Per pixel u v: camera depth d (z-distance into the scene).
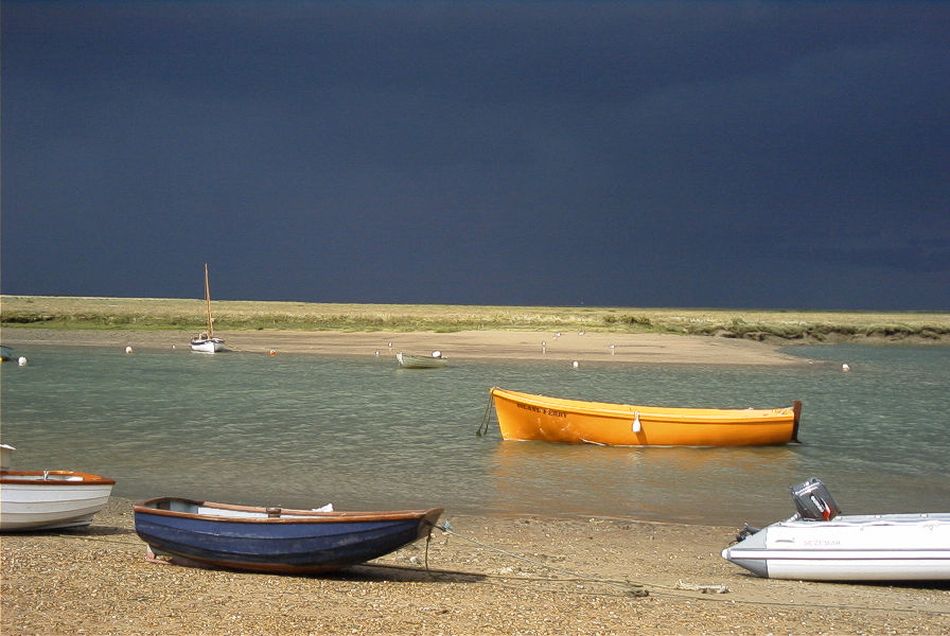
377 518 12.81
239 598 11.93
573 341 73.81
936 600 13.17
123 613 11.16
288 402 37.75
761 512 19.53
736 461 25.64
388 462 24.78
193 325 90.50
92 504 16.45
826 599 13.03
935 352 84.69
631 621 11.53
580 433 27.94
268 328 89.31
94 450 26.12
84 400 37.78
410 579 13.44
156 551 13.67
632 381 47.62
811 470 24.41
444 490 21.38
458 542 16.34
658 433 27.67
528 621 11.38
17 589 12.02
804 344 96.44
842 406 39.09
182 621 10.95
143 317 93.88
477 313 131.00
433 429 30.84
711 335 93.44
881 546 13.84
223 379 46.94
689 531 17.80
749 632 11.22
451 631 10.88
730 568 15.10
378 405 37.00
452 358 60.12
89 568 13.23
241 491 20.89
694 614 11.94
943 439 29.92
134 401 37.62
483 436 29.47
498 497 20.67
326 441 28.11
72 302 140.38
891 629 11.52
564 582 13.56
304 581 12.98
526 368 54.25
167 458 24.97
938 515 14.74
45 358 59.78
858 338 104.00
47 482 15.70
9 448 16.69
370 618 11.27
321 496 20.47
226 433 29.48
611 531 17.62
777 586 13.84
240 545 13.18
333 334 81.69
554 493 21.19
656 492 21.44
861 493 21.64
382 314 111.94
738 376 51.28
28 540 15.27
